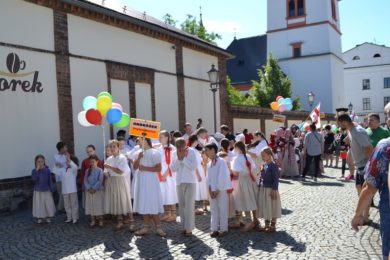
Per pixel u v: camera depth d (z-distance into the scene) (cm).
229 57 2292
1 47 1093
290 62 5016
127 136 1514
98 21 1409
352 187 1341
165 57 1769
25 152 1141
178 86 1842
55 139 1231
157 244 754
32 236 835
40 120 1189
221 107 2212
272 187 807
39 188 941
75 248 742
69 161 970
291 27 4997
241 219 906
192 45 1945
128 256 686
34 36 1184
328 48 4816
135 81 1571
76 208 960
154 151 823
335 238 749
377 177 396
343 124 820
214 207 804
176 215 1020
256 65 5466
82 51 1341
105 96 952
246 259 650
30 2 1173
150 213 805
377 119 845
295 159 1653
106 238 806
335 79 4984
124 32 1528
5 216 1042
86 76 1353
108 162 886
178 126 1833
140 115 1597
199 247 728
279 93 3844
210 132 2098
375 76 6925
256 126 2556
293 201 1117
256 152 1184
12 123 1112
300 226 847
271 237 777
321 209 1002
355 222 407
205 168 1027
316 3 4859
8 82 1106
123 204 870
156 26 1636
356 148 817
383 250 391
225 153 930
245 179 832
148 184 812
